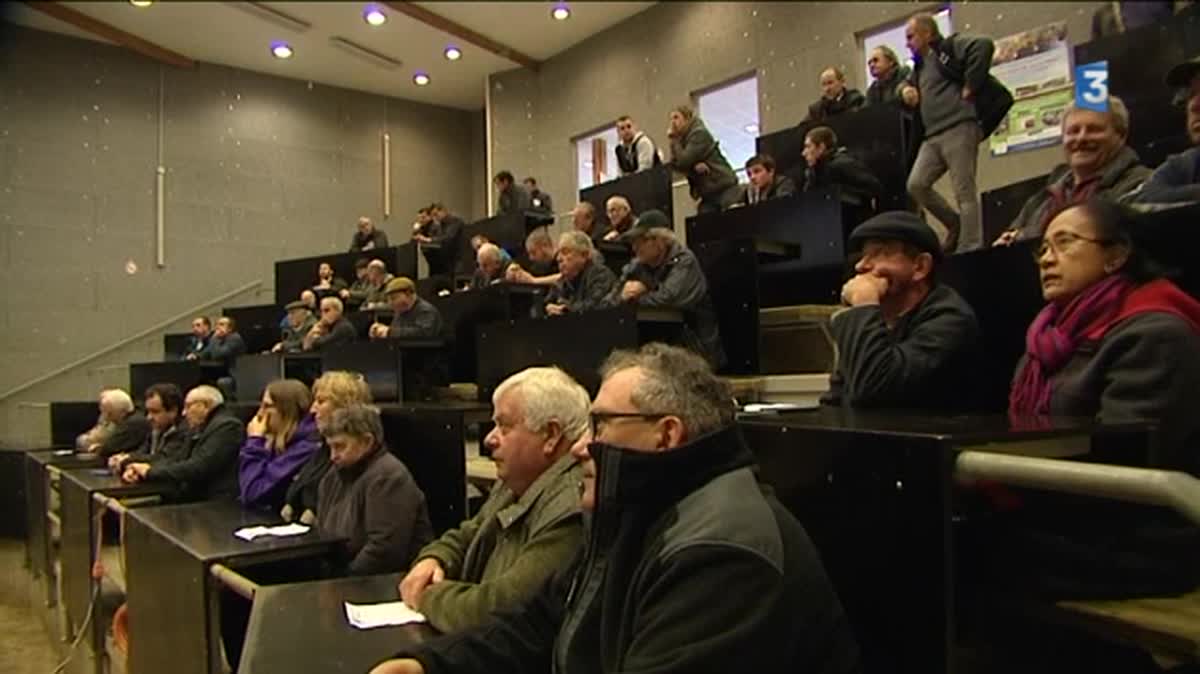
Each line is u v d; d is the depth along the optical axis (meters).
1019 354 1.56
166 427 2.60
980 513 0.90
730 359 3.08
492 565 1.55
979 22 3.55
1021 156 3.57
